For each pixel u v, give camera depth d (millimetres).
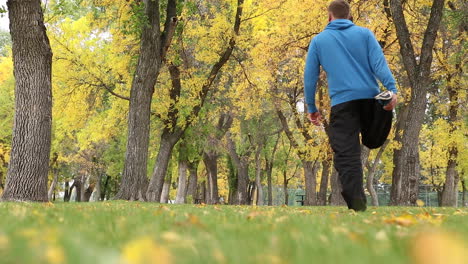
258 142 30500
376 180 45281
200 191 46344
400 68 19703
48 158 8812
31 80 8633
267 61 18094
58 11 13172
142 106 12953
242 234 1776
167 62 16422
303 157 21719
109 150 31000
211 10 17484
